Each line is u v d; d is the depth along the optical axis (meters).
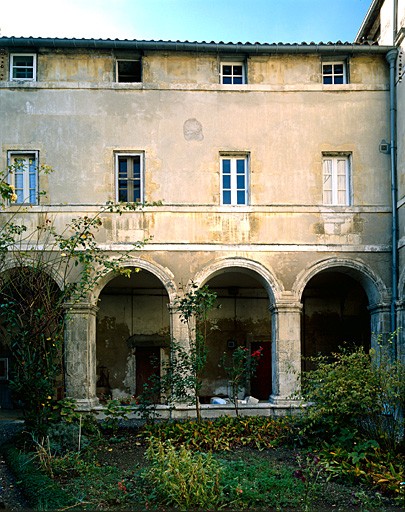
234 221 14.22
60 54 14.44
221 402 14.21
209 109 14.52
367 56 14.80
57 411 11.35
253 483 7.91
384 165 14.54
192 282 13.62
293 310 13.96
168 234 14.11
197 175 14.32
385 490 7.92
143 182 14.31
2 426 13.47
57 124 14.26
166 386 12.17
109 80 14.45
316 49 14.45
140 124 14.37
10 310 10.84
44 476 8.50
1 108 14.20
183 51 14.55
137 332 17.69
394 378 9.57
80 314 13.64
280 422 11.65
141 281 17.19
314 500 7.65
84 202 14.08
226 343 17.98
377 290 14.11
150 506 7.34
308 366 17.98
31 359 10.70
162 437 11.16
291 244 14.20
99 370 17.47
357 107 14.67
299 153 14.50
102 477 8.59
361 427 9.96
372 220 14.36
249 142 14.46
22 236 13.80
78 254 11.88
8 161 14.15
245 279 17.19
